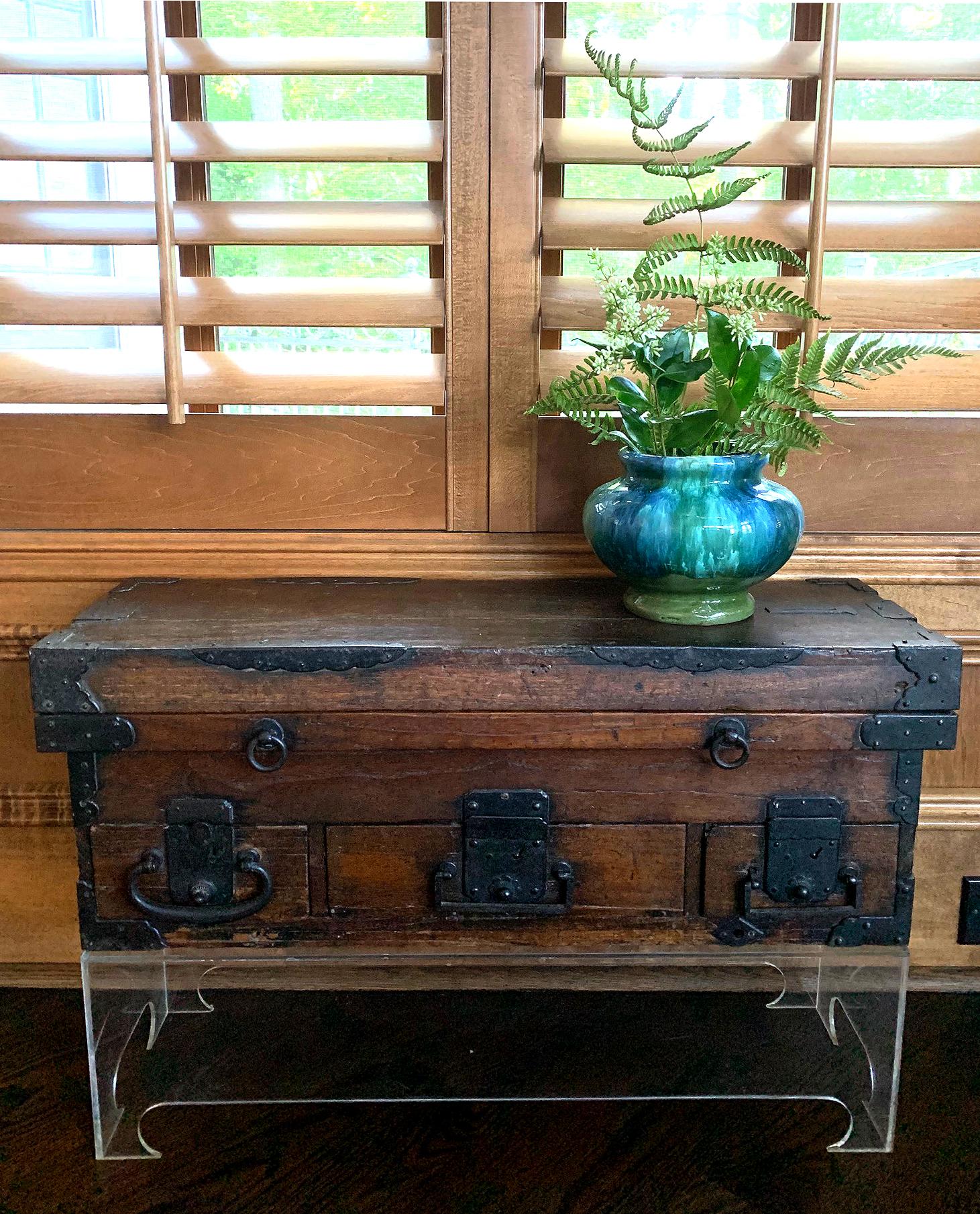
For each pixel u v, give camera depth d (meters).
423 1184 1.39
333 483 1.67
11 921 1.79
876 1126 1.45
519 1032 1.69
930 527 1.69
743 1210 1.35
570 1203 1.36
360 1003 1.77
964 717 1.75
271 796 1.36
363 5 1.60
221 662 1.31
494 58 1.51
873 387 1.57
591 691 1.32
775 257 1.38
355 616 1.45
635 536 1.37
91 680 1.32
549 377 1.61
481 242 1.57
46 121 1.48
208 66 1.45
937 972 1.81
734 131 1.50
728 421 1.36
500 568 1.67
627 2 1.59
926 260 1.66
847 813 1.36
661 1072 1.60
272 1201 1.36
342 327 1.56
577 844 1.37
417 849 1.37
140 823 1.36
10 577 1.66
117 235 1.48
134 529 1.68
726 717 1.33
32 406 1.68
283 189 1.67
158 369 1.56
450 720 1.33
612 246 1.54
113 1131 1.45
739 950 1.40
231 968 1.80
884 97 1.60
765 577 1.42
